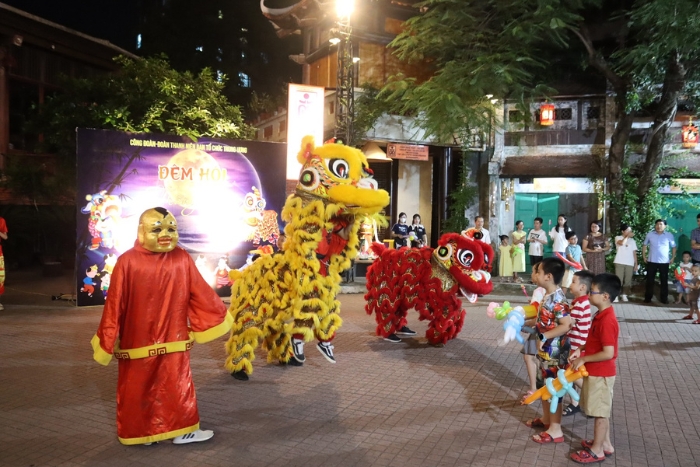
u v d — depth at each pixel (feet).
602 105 49.70
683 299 38.86
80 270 32.60
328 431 15.20
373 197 19.92
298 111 40.37
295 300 19.80
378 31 50.98
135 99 40.91
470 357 23.41
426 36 45.32
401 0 51.78
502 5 42.91
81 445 14.07
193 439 14.17
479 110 44.96
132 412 13.53
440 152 52.54
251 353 20.02
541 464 13.41
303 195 20.57
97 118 39.50
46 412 16.34
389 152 49.39
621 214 46.96
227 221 35.63
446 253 24.48
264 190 36.58
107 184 32.81
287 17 55.11
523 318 16.42
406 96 44.70
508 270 46.39
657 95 47.62
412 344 25.70
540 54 49.65
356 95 48.06
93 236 32.73
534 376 17.97
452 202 52.49
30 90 59.98
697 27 37.52
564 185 51.01
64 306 34.04
